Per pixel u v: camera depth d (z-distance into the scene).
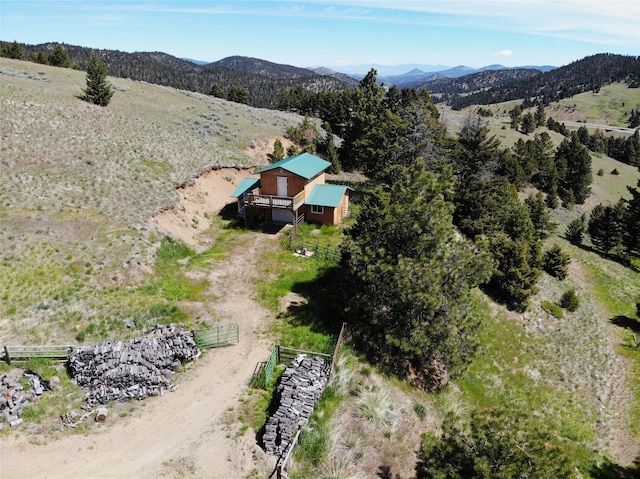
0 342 19.72
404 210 22.16
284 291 28.39
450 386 24.27
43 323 21.42
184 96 78.06
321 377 19.64
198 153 50.03
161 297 25.83
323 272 31.45
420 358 22.77
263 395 18.89
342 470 15.95
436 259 22.03
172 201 37.25
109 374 18.16
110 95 55.94
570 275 50.28
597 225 63.78
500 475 12.27
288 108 121.75
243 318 25.05
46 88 54.62
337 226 41.41
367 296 22.56
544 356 32.16
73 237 28.69
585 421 26.34
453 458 14.06
